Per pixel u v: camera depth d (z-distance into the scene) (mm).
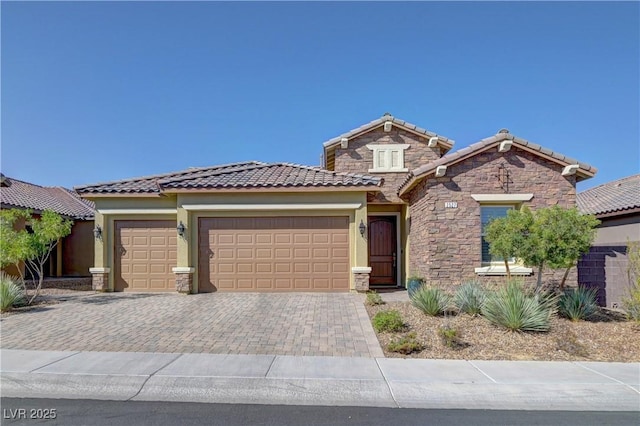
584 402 6301
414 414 5855
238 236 15758
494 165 14164
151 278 16328
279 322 10695
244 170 18016
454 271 13930
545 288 13391
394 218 18875
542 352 8398
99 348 8539
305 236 15680
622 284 13125
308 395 6480
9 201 19984
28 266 18484
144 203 16344
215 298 14156
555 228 10297
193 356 7996
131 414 5820
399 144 18906
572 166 13773
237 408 6035
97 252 16234
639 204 15875
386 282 18641
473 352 8336
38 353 8172
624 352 8500
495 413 5914
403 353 8250
